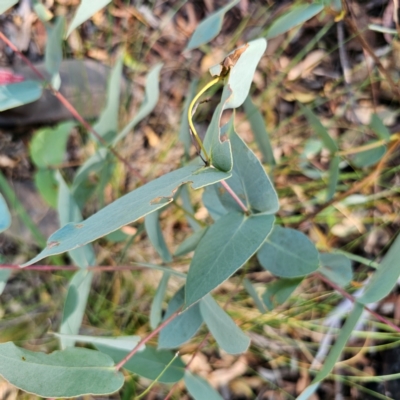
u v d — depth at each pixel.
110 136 0.35
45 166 0.39
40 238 0.38
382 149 0.34
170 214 0.44
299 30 0.48
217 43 0.49
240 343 0.23
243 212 0.23
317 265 0.25
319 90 0.47
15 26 0.50
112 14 0.50
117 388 0.22
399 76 0.45
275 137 0.46
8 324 0.43
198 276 0.21
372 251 0.42
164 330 0.27
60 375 0.22
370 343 0.40
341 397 0.40
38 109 0.45
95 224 0.17
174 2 0.50
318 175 0.44
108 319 0.43
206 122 0.47
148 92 0.31
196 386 0.29
